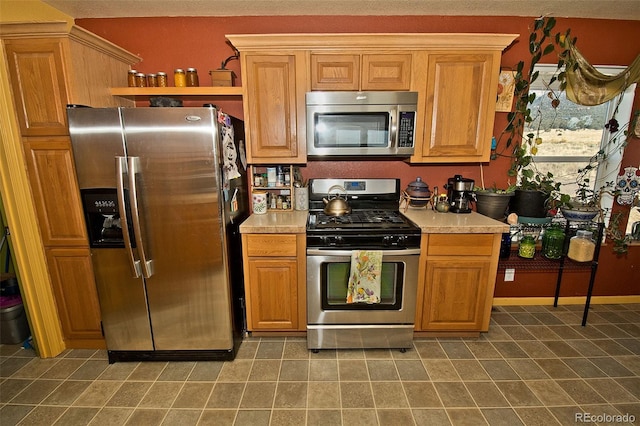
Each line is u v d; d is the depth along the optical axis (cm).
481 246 201
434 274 204
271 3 210
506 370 190
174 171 174
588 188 259
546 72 240
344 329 206
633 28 231
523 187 239
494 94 208
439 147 214
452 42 198
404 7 215
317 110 204
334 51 201
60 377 186
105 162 172
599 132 251
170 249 184
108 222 189
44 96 176
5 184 180
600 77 226
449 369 191
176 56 233
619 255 262
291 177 236
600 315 253
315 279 198
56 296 203
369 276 193
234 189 211
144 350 199
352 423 154
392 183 244
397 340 208
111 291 190
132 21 228
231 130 196
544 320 245
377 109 203
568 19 229
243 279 224
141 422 155
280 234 199
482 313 212
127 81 224
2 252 243
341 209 226
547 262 261
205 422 155
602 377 184
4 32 168
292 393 173
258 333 225
